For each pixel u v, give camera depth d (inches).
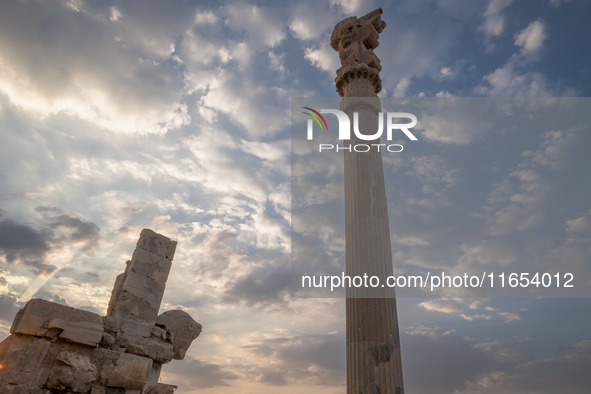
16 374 335.0
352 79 658.8
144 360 408.2
